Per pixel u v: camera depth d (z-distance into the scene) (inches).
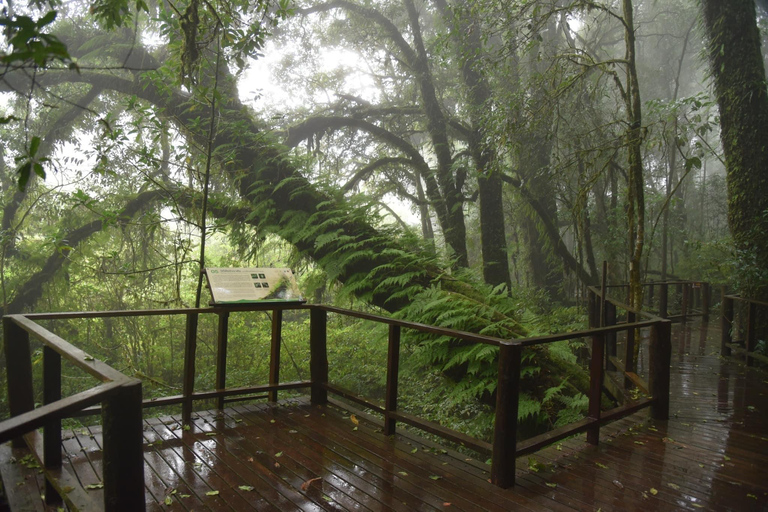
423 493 125.9
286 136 521.0
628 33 284.7
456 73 626.2
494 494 126.8
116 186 464.8
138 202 449.7
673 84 896.9
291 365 447.2
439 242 693.3
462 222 554.3
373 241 310.8
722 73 355.6
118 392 72.8
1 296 490.9
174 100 330.0
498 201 555.5
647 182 711.7
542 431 249.0
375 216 323.0
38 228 550.9
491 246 550.3
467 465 143.5
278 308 187.0
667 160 678.5
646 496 129.4
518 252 764.0
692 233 844.0
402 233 335.9
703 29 378.3
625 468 147.8
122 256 526.3
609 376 249.0
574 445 165.9
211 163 331.6
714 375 290.7
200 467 137.0
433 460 145.6
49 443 115.9
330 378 435.5
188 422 171.2
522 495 126.9
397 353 165.2
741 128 347.6
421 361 257.6
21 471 131.8
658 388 195.6
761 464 154.3
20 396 137.9
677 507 124.1
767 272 328.5
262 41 216.2
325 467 139.0
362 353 457.1
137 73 393.1
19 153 490.3
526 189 590.6
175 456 143.7
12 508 114.0
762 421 200.7
